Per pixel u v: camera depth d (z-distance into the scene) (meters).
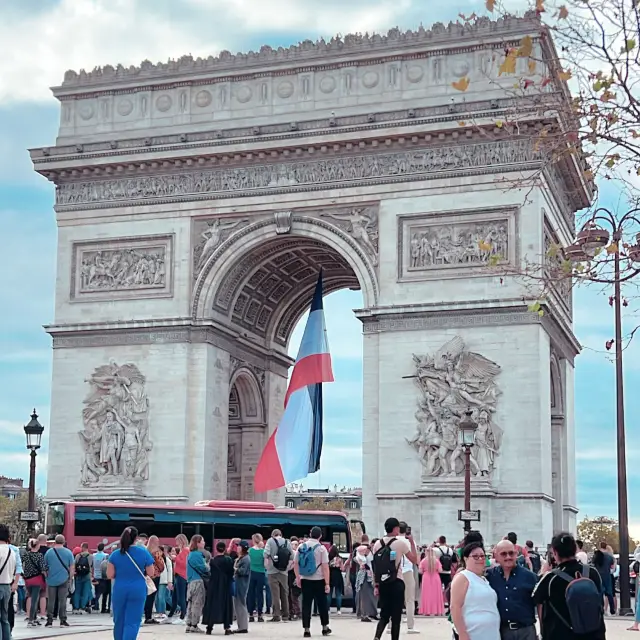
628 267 40.12
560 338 113.94
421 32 106.50
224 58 112.56
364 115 105.25
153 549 74.75
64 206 115.81
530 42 35.12
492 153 103.00
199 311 110.50
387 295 104.69
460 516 82.19
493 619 30.83
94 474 110.19
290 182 109.19
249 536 97.19
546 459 100.56
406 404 102.44
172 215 112.38
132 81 114.94
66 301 114.50
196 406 109.12
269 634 63.22
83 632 62.78
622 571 84.31
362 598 75.31
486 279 101.88
